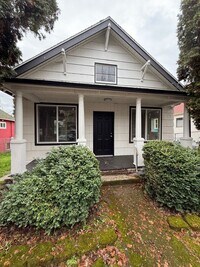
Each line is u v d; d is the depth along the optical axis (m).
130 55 7.22
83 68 6.65
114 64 7.04
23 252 2.80
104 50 6.91
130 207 4.18
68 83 5.35
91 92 5.85
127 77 7.20
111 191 4.75
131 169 6.10
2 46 4.18
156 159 4.46
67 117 7.67
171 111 9.05
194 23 5.55
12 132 20.77
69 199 3.29
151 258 2.87
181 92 6.63
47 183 3.47
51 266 2.63
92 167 3.73
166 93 6.52
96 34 6.54
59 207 3.24
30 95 6.05
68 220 3.19
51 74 6.23
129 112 8.52
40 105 7.28
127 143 8.53
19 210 3.21
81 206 3.31
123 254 2.86
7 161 10.06
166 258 2.91
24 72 5.45
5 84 4.99
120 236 3.21
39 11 3.99
